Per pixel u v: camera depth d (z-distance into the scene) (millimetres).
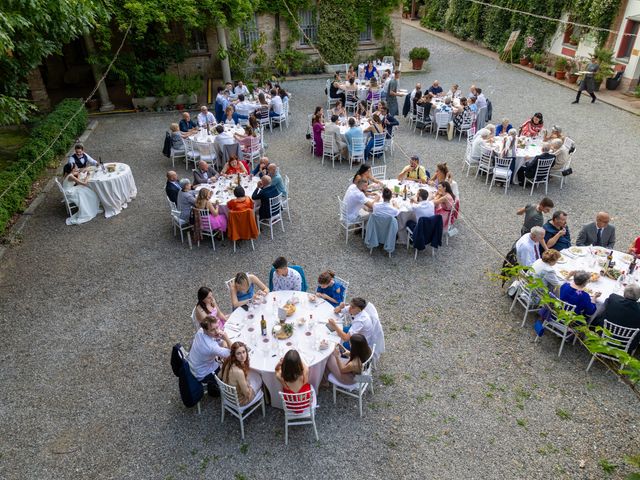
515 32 22656
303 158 13406
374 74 19266
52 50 10305
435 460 5254
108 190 10391
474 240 9367
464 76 21266
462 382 6234
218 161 12711
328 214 10453
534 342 6855
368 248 9203
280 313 6055
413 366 6500
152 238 9703
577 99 16969
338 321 6195
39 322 7477
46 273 8664
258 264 8781
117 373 6504
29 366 6660
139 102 17703
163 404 6023
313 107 17766
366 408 5898
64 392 6234
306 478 5086
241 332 6016
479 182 11773
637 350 6508
